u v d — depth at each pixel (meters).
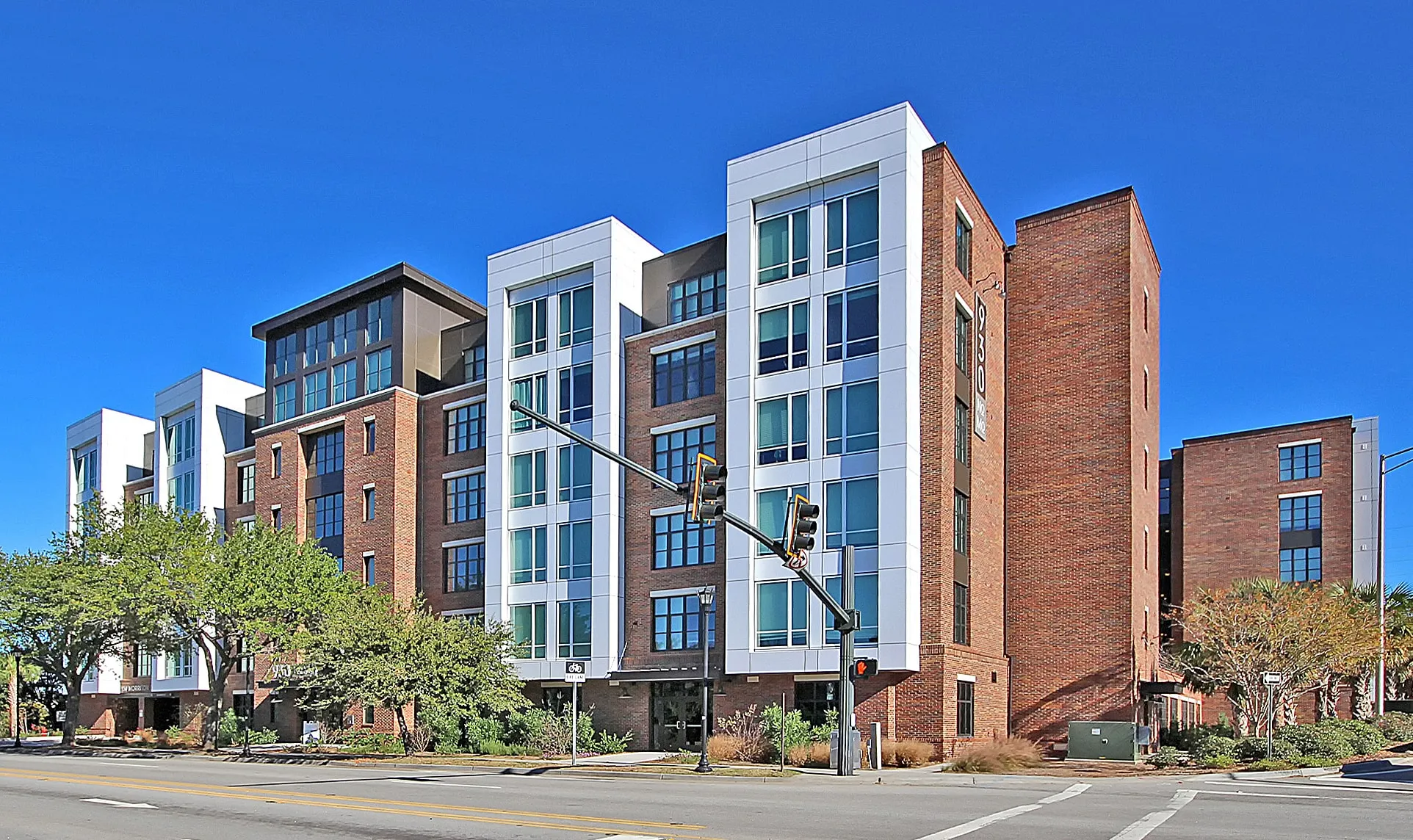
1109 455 37.97
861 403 33.97
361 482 48.25
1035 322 40.19
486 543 42.91
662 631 38.47
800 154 36.19
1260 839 13.70
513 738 37.56
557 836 14.03
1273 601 35.66
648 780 25.73
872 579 32.88
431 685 35.88
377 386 49.09
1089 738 31.23
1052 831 14.52
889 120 34.59
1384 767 26.88
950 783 24.08
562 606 40.53
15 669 50.91
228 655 43.19
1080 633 37.44
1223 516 56.28
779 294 36.25
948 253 34.84
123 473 66.19
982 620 36.22
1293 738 30.50
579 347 41.78
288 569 41.97
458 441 46.50
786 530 22.95
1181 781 24.39
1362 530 52.50
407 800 19.39
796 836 13.99
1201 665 36.78
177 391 59.72
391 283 49.06
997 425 39.09
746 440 35.88
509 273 44.00
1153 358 43.44
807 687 34.19
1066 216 40.09
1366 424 53.31
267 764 34.47
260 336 55.50
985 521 37.22
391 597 41.28
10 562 45.16
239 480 56.03
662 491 39.28
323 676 36.59
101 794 21.42
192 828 15.39
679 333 39.69
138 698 62.06
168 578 41.19
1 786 23.84
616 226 41.47
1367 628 35.47
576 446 41.22
